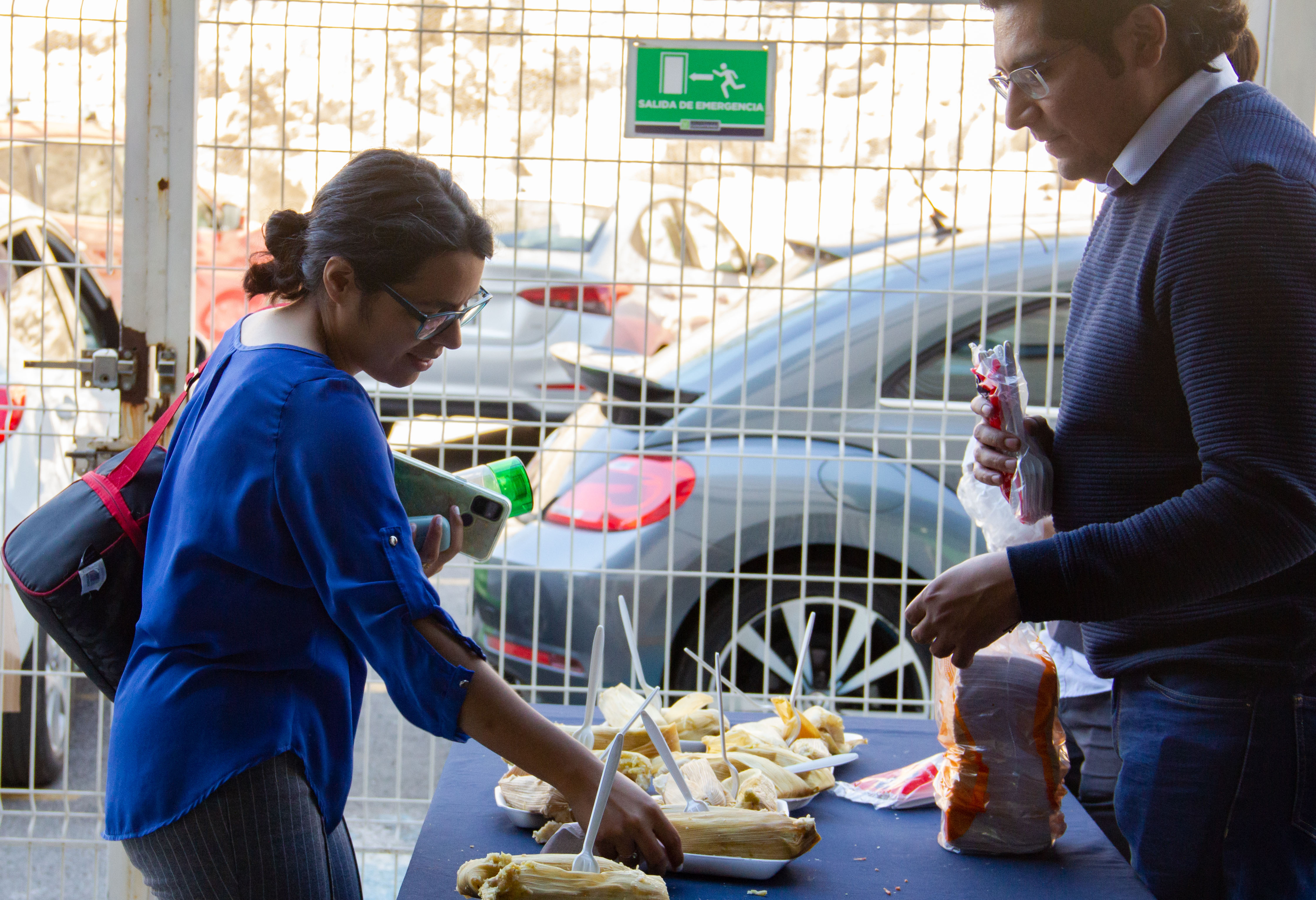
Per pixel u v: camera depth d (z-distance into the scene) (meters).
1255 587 1.53
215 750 1.27
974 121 2.57
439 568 1.53
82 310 2.97
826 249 3.03
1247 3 2.36
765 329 3.04
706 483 2.48
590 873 1.21
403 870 2.90
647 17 2.52
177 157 2.33
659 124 2.43
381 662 1.23
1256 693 1.54
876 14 2.56
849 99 2.59
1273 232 1.38
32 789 2.47
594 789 1.24
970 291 2.64
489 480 1.71
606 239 3.66
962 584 1.41
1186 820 1.58
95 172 2.94
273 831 1.28
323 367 1.31
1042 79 1.54
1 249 2.68
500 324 3.67
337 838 1.47
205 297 3.08
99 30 2.46
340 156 2.54
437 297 1.35
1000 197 2.59
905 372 3.01
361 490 1.25
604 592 2.49
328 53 2.55
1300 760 1.54
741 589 2.97
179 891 1.29
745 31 2.55
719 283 3.04
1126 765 1.66
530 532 2.98
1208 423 1.39
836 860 1.45
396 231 1.31
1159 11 1.46
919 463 2.61
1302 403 1.35
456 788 1.69
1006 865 1.44
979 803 1.45
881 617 3.00
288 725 1.30
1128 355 1.54
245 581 1.29
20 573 1.41
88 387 2.38
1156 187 1.52
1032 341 3.07
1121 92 1.52
